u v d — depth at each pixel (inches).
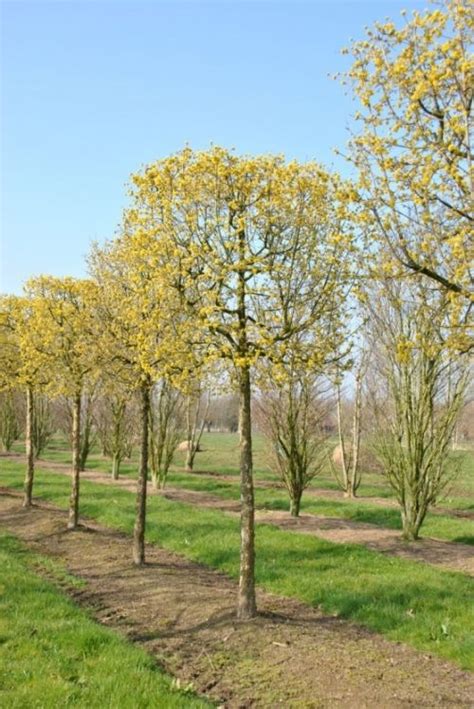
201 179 349.4
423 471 623.8
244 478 372.2
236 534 608.4
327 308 359.9
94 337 522.9
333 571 473.4
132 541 621.9
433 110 286.5
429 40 279.3
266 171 351.3
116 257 507.8
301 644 325.1
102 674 280.1
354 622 375.9
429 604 385.1
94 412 1233.4
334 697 267.6
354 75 294.8
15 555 546.9
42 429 1418.6
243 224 336.5
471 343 290.2
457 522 747.4
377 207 294.8
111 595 430.9
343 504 877.8
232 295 348.8
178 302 358.3
